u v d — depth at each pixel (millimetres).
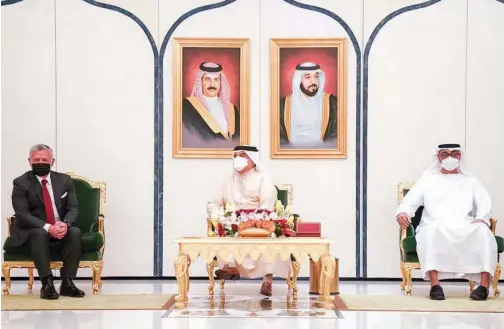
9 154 7156
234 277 5590
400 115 7188
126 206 7180
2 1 7160
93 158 7176
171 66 7215
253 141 7219
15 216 5922
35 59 7168
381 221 7176
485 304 5383
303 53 7207
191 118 7195
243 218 5340
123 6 7219
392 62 7199
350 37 7219
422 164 7180
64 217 5941
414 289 6496
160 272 7180
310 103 7203
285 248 5109
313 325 4410
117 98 7195
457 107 7180
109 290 6281
